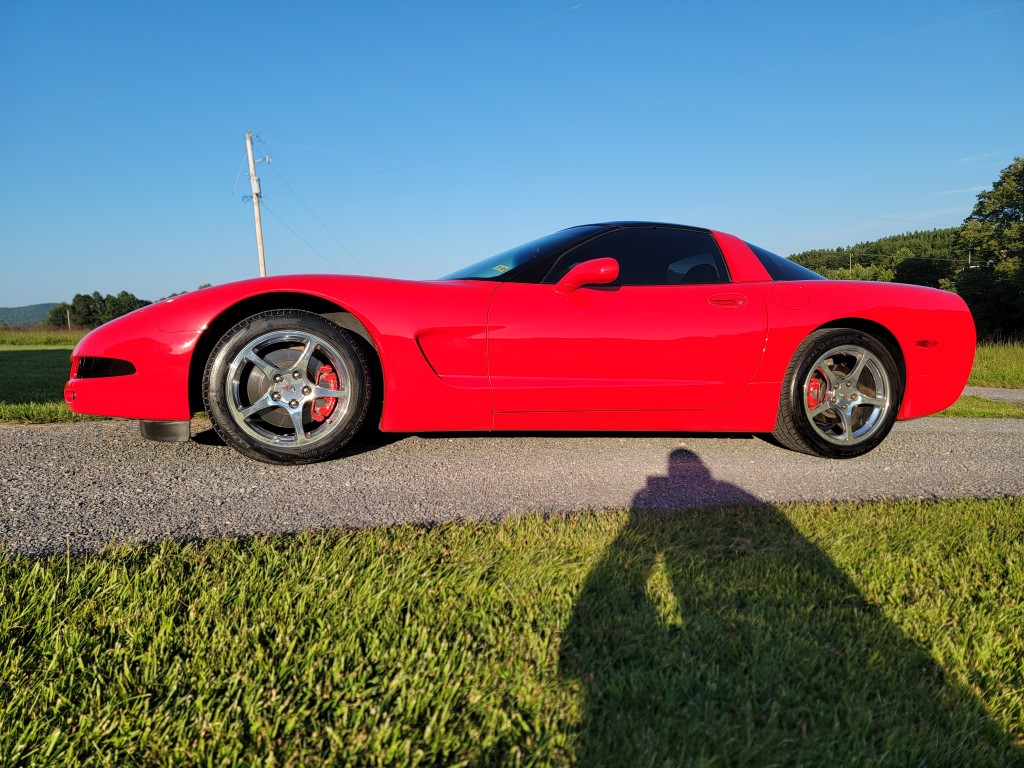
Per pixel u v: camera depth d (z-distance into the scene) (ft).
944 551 6.55
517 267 9.96
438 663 4.27
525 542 6.32
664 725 3.74
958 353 11.17
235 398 8.50
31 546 5.89
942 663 4.52
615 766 3.44
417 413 8.92
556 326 9.25
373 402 9.72
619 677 4.16
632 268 10.18
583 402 9.36
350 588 5.14
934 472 10.25
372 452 9.93
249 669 4.12
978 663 4.55
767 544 6.53
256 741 3.59
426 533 6.49
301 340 8.66
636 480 9.02
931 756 3.64
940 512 7.76
